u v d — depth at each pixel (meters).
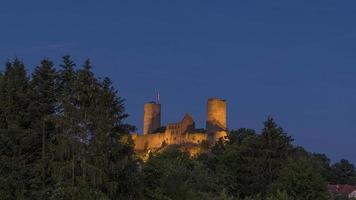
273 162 109.00
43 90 69.75
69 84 66.81
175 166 94.75
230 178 107.88
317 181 89.56
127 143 65.62
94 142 62.06
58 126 62.84
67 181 60.50
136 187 65.75
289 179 89.94
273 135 112.56
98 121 62.88
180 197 73.88
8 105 67.44
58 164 61.34
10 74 70.00
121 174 64.38
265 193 100.56
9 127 65.88
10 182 63.47
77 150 61.41
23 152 66.81
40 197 62.41
